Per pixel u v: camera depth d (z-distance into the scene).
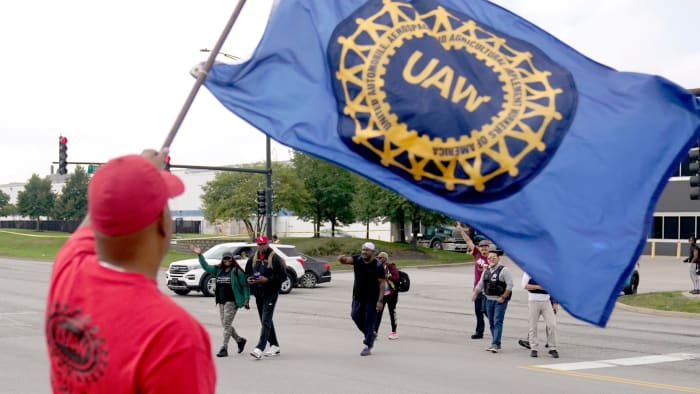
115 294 2.25
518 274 41.06
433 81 4.58
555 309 13.48
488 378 10.77
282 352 13.14
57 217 99.62
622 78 4.59
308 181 62.72
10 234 79.69
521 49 4.65
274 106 4.68
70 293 2.31
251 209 56.72
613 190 4.39
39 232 89.81
